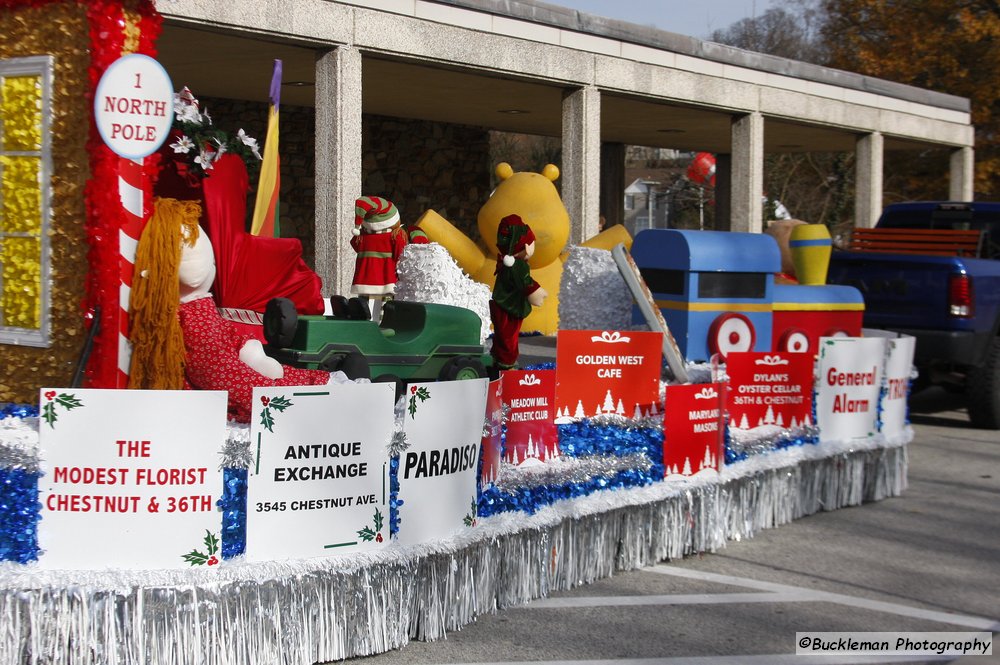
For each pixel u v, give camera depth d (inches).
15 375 221.1
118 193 199.2
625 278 281.9
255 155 278.4
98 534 159.3
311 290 311.0
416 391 179.8
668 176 1492.4
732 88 624.7
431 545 183.0
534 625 195.5
